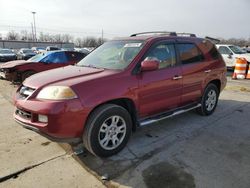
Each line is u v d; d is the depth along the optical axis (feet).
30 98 10.30
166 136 13.79
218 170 10.32
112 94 10.80
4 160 10.98
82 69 12.53
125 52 13.08
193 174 10.00
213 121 16.30
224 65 18.17
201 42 16.40
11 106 20.08
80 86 10.13
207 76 16.28
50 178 9.71
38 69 30.30
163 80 12.96
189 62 14.96
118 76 11.27
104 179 9.64
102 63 13.17
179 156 11.48
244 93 25.49
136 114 12.12
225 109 19.17
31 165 10.61
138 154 11.67
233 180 9.63
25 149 12.07
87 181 9.53
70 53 33.14
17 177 9.77
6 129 14.66
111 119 11.11
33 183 9.40
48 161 10.96
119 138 11.66
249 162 11.02
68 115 9.70
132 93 11.59
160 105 13.24
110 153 11.30
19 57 85.46
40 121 9.88
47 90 10.12
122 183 9.42
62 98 9.71
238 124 15.81
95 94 10.32
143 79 12.04
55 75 11.60
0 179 9.61
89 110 10.17
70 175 9.92
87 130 10.43
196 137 13.69
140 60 12.18
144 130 14.62
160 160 11.10
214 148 12.36
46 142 12.86
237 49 48.01
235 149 12.28
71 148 12.17
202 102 16.58
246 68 39.14
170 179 9.67
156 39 13.35
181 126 15.33
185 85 14.53
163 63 13.32
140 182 9.48
